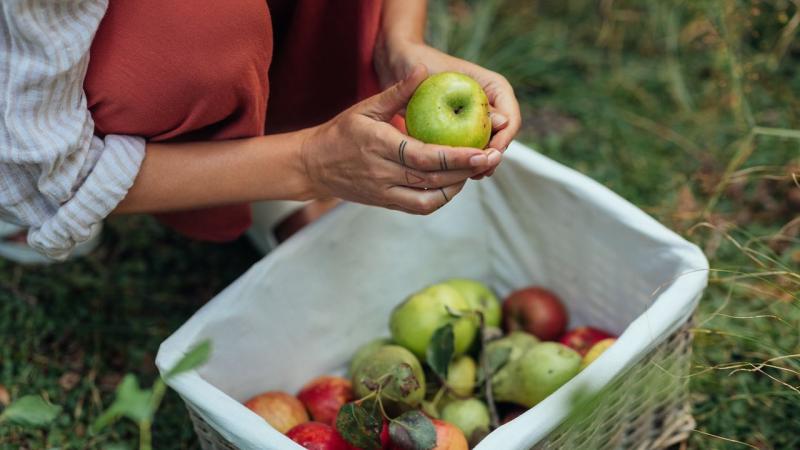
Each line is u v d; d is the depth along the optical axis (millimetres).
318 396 1509
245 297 1394
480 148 1188
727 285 1773
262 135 1367
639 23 2418
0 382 1674
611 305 1587
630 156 2125
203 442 1372
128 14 1189
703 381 1611
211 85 1220
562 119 2258
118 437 1599
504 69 2354
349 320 1607
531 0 2514
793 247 1866
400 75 1479
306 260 1474
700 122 2172
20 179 1208
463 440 1334
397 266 1627
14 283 1841
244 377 1459
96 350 1741
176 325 1809
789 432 1548
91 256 1920
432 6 2422
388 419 1299
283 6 1441
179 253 1946
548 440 1211
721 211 1964
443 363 1418
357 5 1446
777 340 1651
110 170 1219
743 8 2068
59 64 1116
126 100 1207
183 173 1272
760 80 2160
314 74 1559
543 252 1643
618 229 1476
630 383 1299
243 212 1523
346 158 1193
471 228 1682
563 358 1417
